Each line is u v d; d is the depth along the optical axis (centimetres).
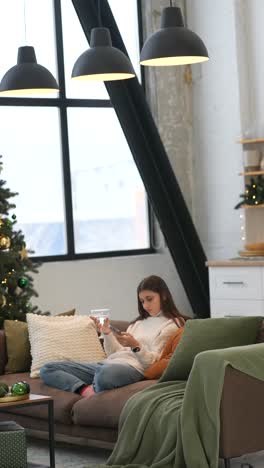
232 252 982
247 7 952
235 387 493
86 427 563
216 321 560
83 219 965
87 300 944
